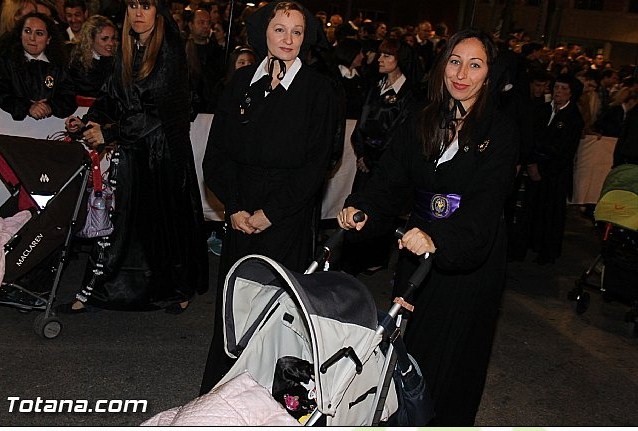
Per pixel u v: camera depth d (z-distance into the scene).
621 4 28.70
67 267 5.87
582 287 6.21
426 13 27.25
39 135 5.57
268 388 2.82
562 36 29.81
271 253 3.63
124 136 4.63
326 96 3.60
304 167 3.59
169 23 4.59
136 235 4.85
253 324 2.79
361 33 11.69
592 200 9.04
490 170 3.07
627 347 5.61
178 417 2.30
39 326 4.57
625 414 4.54
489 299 3.27
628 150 6.66
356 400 2.53
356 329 2.45
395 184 3.29
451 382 3.29
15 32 5.35
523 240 7.38
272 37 3.48
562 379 4.92
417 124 3.20
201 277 5.19
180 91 4.66
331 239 2.95
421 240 2.81
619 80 12.69
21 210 4.58
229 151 3.66
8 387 4.01
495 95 3.13
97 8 8.02
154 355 4.57
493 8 17.14
